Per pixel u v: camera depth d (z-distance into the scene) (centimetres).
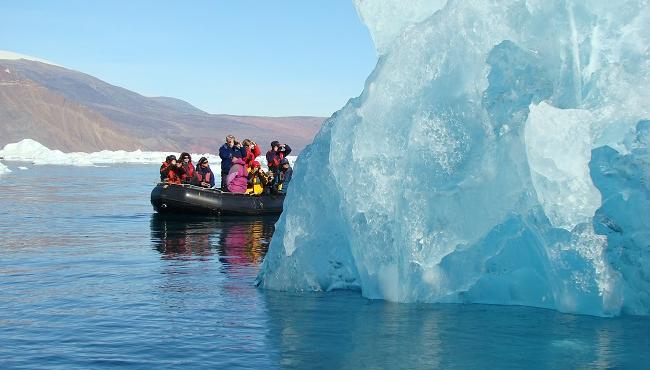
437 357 496
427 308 644
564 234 592
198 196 1666
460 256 652
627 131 622
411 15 712
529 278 650
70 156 6744
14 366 477
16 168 4466
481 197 628
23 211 1769
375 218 670
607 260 600
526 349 512
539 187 586
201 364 482
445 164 636
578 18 650
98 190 2638
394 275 677
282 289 749
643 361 484
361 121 677
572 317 603
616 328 567
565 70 641
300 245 734
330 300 687
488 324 582
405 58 666
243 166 1766
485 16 651
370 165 668
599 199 584
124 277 830
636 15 645
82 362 486
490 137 630
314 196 730
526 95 640
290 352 509
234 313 634
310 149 757
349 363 483
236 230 1384
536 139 586
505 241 640
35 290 746
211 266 921
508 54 650
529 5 646
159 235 1284
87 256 1012
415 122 645
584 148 585
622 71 632
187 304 674
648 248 609
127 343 534
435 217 636
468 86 644
